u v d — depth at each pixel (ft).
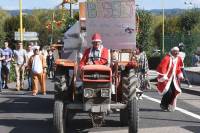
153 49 169.78
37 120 45.60
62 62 39.01
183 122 44.78
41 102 59.11
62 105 35.86
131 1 45.57
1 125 43.01
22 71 77.25
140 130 40.11
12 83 88.69
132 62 40.32
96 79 36.01
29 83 75.72
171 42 131.13
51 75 110.73
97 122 38.47
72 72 39.11
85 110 36.29
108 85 36.19
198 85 82.38
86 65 37.22
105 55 38.65
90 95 36.06
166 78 52.13
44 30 236.43
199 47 120.26
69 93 38.42
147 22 151.53
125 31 45.78
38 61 67.72
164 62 52.49
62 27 94.58
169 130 40.22
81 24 49.78
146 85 76.95
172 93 52.16
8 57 78.95
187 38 123.13
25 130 40.63
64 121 36.99
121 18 45.73
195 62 119.44
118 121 44.01
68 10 100.83
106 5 45.83
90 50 38.70
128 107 36.55
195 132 39.42
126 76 39.42
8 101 60.08
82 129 40.52
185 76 78.59
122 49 45.70
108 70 36.14
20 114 49.24
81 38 49.70
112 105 36.86
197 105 58.34
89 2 45.98
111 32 45.80
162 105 52.54
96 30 46.01
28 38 114.73
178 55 52.90
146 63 77.25
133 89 38.60
